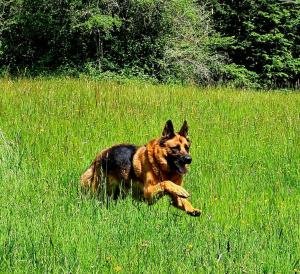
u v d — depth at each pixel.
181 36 39.59
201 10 42.50
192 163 12.16
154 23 37.66
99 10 35.53
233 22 42.44
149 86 26.95
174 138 9.15
